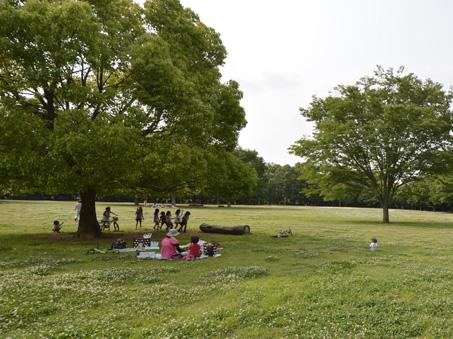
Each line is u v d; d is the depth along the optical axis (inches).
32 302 370.0
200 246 669.3
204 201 4581.7
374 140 1563.7
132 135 693.3
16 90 699.4
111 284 452.4
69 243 799.7
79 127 657.0
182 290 421.7
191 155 770.2
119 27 754.2
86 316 339.3
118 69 765.9
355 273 510.3
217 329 300.4
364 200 4783.5
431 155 1544.0
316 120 1828.2
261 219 1736.0
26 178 741.3
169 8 899.4
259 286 431.8
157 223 1166.3
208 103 840.9
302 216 2084.2
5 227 1125.1
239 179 999.0
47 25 647.1
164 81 743.7
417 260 631.8
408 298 383.6
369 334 288.0
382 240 936.9
